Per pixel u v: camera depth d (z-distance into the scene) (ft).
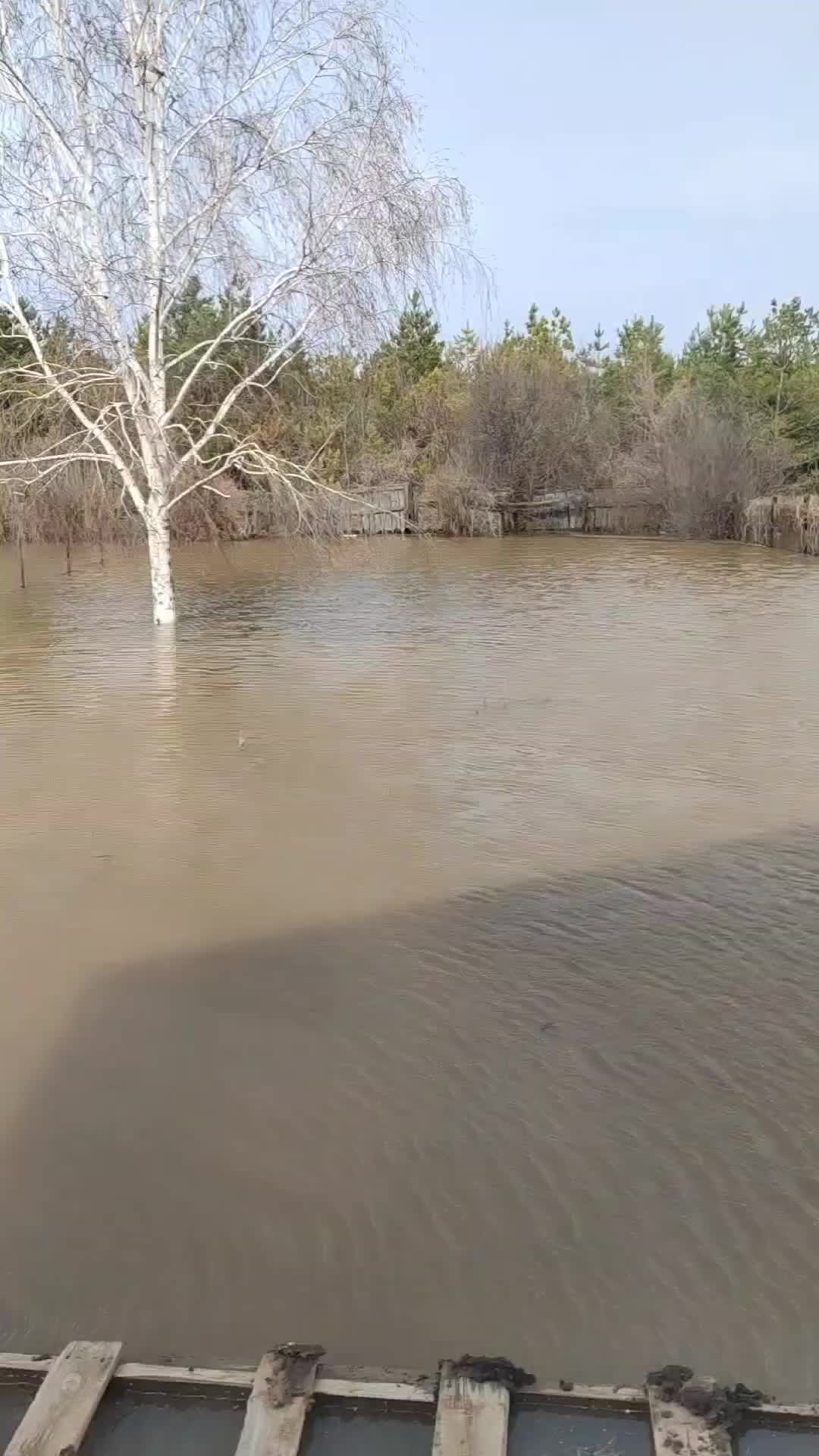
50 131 51.01
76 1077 16.74
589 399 152.46
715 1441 8.47
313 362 61.26
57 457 56.29
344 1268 12.84
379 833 27.30
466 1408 8.73
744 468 120.26
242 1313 12.19
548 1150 14.88
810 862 25.08
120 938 21.50
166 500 58.90
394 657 50.29
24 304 60.34
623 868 24.89
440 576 84.02
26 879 24.53
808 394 151.43
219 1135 15.31
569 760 33.50
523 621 61.05
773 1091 16.15
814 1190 14.02
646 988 19.29
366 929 21.84
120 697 42.50
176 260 54.24
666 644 53.16
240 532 106.52
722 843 26.40
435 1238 13.29
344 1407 9.00
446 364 179.11
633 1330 11.89
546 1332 11.87
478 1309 12.21
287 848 26.32
